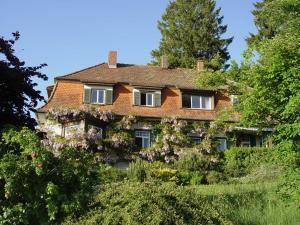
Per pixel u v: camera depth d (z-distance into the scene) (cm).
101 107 3350
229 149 3262
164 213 780
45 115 3225
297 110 1178
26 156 852
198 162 2809
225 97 3603
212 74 1786
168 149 3262
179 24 5109
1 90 1109
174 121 3362
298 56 1211
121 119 3322
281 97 1223
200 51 5009
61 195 819
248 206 1202
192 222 821
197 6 5128
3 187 840
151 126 3359
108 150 3184
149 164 2809
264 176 2467
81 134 3111
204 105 3547
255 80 1284
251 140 3494
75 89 3394
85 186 856
